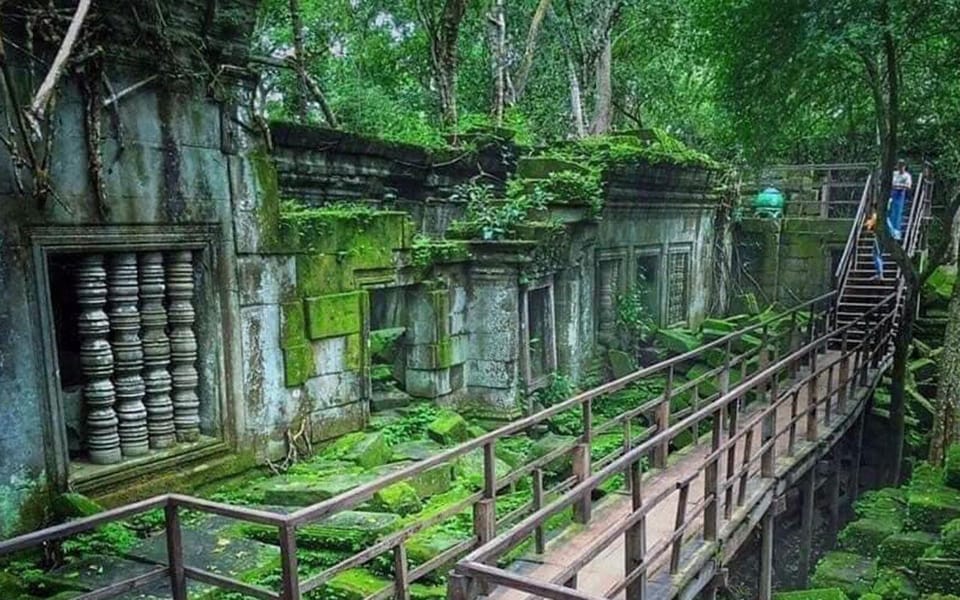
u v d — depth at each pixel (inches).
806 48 332.2
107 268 228.4
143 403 240.1
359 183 380.2
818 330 548.4
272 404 272.8
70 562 197.8
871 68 371.9
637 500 201.6
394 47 645.3
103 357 225.5
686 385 337.4
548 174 424.8
